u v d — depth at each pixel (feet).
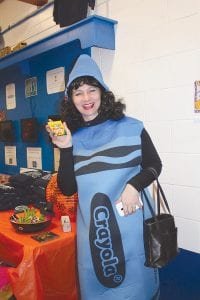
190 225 5.39
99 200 4.14
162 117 5.63
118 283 4.18
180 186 5.48
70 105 4.76
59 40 6.86
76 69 4.50
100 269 4.16
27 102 9.07
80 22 6.17
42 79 8.38
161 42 5.53
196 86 5.10
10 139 9.76
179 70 5.32
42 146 8.66
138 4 5.86
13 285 4.50
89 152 4.38
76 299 5.09
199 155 5.18
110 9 6.41
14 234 5.05
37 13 8.42
